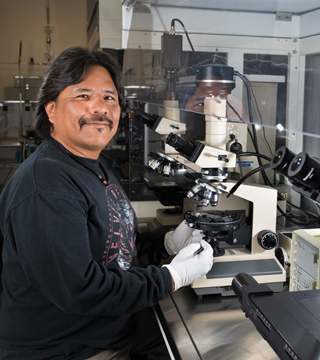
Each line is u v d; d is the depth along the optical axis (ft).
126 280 3.07
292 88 2.49
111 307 2.99
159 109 5.30
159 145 7.80
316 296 2.63
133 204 7.46
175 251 4.53
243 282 2.82
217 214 4.16
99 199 3.39
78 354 3.36
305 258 3.57
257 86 2.75
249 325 3.49
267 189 4.09
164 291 3.26
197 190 3.85
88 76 3.34
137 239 4.80
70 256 2.83
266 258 4.15
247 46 2.79
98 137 3.37
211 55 3.28
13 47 16.08
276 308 2.44
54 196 2.90
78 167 3.44
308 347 2.05
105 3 7.86
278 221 5.18
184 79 4.02
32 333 3.32
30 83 15.69
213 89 3.42
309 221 5.03
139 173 7.88
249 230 4.18
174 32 4.08
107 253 3.38
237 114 3.12
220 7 3.05
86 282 2.85
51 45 16.39
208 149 3.98
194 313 3.71
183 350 3.12
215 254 4.09
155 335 4.91
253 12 2.69
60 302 2.90
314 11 2.22
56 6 16.11
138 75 6.43
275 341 2.23
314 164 2.12
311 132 2.37
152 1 4.81
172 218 5.84
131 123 7.98
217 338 3.28
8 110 16.01
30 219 2.85
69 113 3.31
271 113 2.73
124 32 7.94
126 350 3.74
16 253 3.06
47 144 3.51
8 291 3.40
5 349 3.41
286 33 2.42
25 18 15.97
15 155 15.75
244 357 3.01
